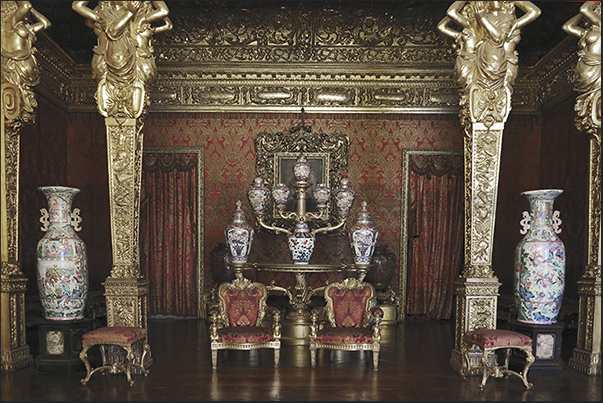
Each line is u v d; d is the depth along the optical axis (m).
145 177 9.19
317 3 8.48
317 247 9.24
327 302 6.13
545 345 5.42
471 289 5.44
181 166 9.21
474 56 5.50
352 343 5.53
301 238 6.73
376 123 9.30
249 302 6.12
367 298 6.10
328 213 9.16
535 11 5.33
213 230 9.26
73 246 5.56
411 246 9.16
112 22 5.27
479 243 5.53
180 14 8.59
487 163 5.50
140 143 5.65
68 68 9.01
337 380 5.16
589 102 5.68
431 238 9.20
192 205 9.23
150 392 4.73
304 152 9.20
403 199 9.21
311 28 8.88
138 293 5.43
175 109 9.16
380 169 9.28
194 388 4.86
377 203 9.27
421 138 9.27
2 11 5.53
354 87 9.21
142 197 9.18
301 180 7.03
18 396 4.62
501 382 5.16
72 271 5.52
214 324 5.59
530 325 5.43
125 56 5.34
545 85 8.97
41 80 8.13
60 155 8.97
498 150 5.50
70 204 5.72
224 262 8.66
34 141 7.87
